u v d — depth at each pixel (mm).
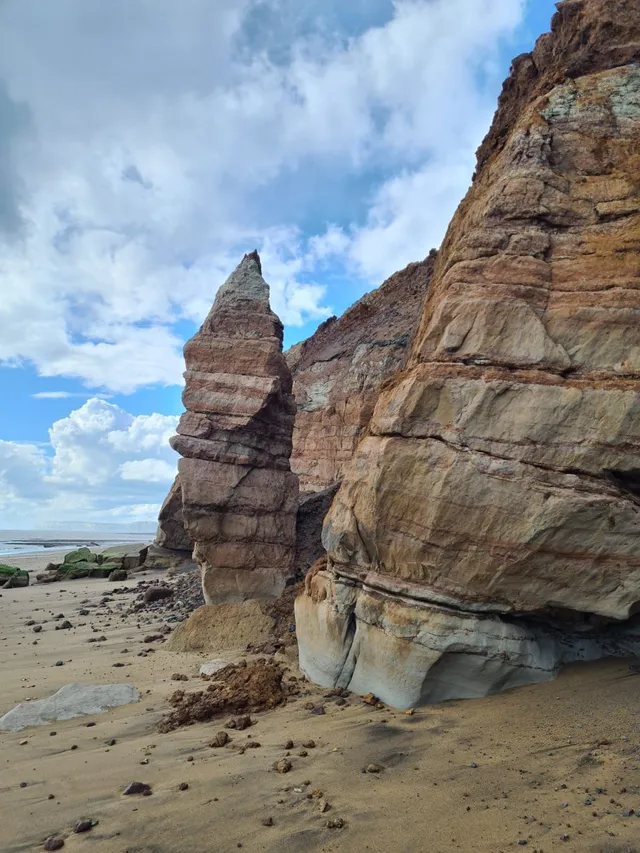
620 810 4586
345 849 4527
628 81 8352
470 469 7328
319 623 9219
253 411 14383
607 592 7117
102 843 4883
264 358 14875
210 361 14992
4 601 21344
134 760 6574
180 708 8109
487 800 5023
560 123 8297
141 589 23094
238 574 14227
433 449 7602
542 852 4191
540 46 9789
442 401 7707
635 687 6914
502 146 9438
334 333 42938
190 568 27750
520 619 7930
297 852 4547
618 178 7809
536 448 7203
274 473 15070
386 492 7898
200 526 14172
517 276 7660
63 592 23750
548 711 6734
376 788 5449
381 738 6629
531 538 7078
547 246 7742
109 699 8828
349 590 8844
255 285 15719
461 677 7586
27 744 7258
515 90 10148
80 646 13109
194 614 13438
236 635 12516
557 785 5125
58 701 8719
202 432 14406
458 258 8156
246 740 6988
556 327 7414
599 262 7496
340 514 8891
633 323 7145
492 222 8031
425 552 7695
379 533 8102
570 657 8094
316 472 33375
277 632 12461
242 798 5457
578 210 7824
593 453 7055
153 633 14273
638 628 8250
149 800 5559
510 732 6367
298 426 36125
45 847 4883
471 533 7367
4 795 5848
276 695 8422
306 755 6355
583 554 7074
